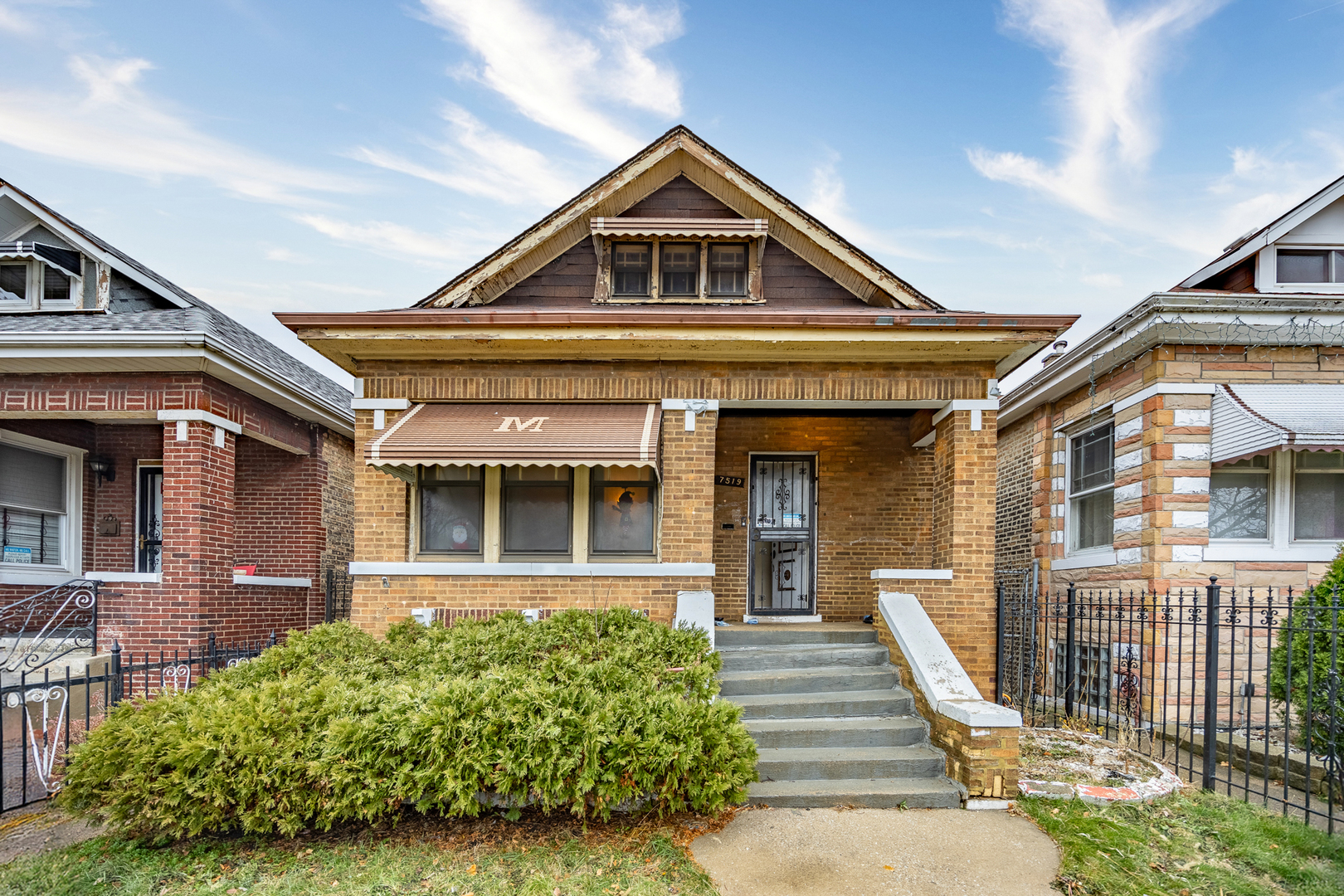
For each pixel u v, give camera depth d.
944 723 6.48
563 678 5.86
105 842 5.18
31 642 9.05
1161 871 4.88
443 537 8.41
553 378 8.34
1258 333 8.35
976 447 8.17
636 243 9.97
